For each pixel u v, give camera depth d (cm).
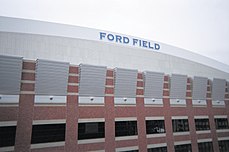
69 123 2398
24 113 2200
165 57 3431
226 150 3603
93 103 2595
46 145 2225
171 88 3247
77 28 2827
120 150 2619
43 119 2275
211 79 3841
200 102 3547
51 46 2602
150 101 3031
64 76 2444
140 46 3250
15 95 2197
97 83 2634
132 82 2884
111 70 2816
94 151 2461
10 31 2409
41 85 2330
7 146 2053
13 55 2359
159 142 2933
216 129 3588
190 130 3278
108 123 2631
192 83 3503
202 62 3841
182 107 3309
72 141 2364
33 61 2359
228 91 4019
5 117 2105
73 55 2711
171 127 3103
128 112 2809
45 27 2622
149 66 3244
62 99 2427
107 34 3028
